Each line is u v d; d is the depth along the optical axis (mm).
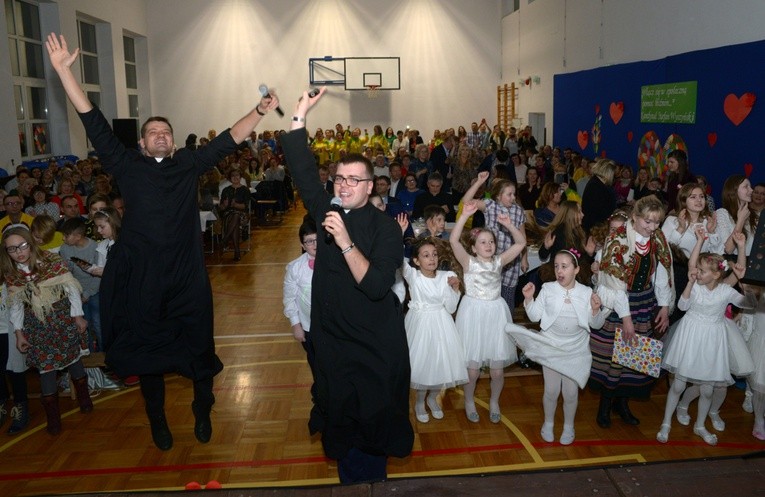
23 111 12930
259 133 20672
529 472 2154
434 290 4086
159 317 2932
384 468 2719
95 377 5176
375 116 21391
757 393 4152
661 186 8844
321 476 3844
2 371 4562
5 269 4273
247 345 6129
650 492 2025
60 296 4363
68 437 4406
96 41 16812
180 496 2123
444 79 21312
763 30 7828
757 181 7617
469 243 4750
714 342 3959
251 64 20844
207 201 10016
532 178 9531
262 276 8969
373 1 20922
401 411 2492
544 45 16641
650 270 4121
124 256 2857
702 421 4172
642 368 4082
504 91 20375
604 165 6414
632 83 10945
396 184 9445
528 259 5547
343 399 2400
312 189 2500
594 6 13195
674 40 10000
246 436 4344
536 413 4629
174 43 20500
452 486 2088
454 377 4059
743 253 4125
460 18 21094
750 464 2168
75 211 6211
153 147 2883
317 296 2426
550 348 4023
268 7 20703
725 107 8211
